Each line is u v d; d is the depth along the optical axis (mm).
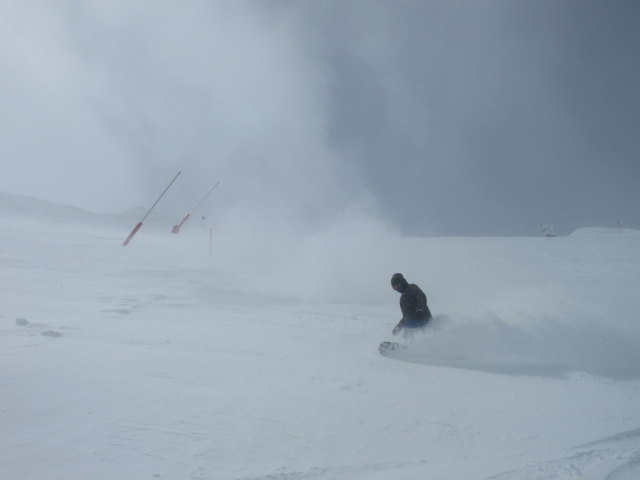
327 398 3863
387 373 4934
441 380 4758
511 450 3133
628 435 3424
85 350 4766
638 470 2852
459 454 3053
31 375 3719
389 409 3762
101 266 16812
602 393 4441
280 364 4895
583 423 3656
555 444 3242
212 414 3301
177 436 2910
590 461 2961
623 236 44062
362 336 7012
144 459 2588
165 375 4086
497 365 5359
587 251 30031
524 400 4184
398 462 2881
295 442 3021
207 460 2652
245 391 3854
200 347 5473
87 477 2344
